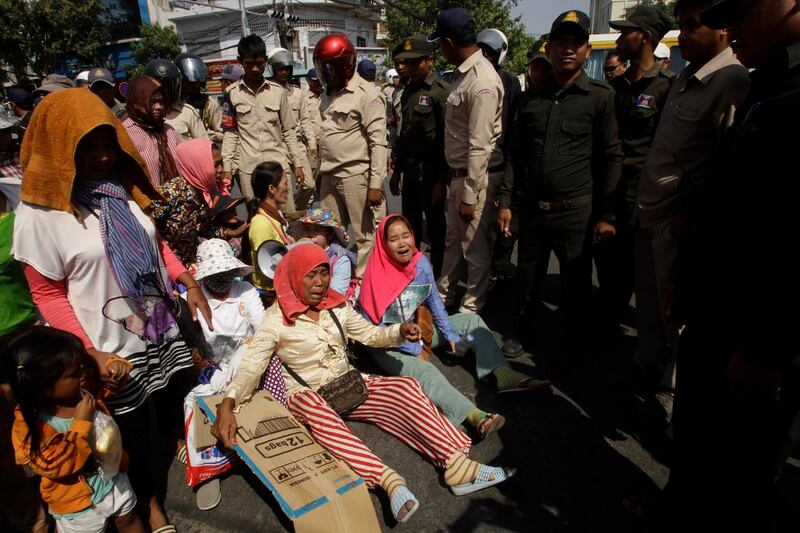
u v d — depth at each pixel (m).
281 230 3.58
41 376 1.60
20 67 21.44
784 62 1.36
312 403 2.37
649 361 2.92
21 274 2.12
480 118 3.13
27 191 1.74
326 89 4.08
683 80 2.42
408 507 2.05
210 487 2.32
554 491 2.28
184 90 5.57
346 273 3.45
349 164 4.06
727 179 1.50
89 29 23.55
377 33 37.47
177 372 2.37
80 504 1.77
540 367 3.24
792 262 1.25
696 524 1.77
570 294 3.05
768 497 1.59
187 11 33.19
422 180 4.29
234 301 2.90
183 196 3.15
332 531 1.89
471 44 3.27
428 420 2.35
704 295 1.60
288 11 27.44
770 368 1.30
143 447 2.16
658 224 2.59
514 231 3.59
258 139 4.86
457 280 3.99
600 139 2.81
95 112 1.75
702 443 1.68
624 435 2.62
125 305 1.98
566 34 2.67
